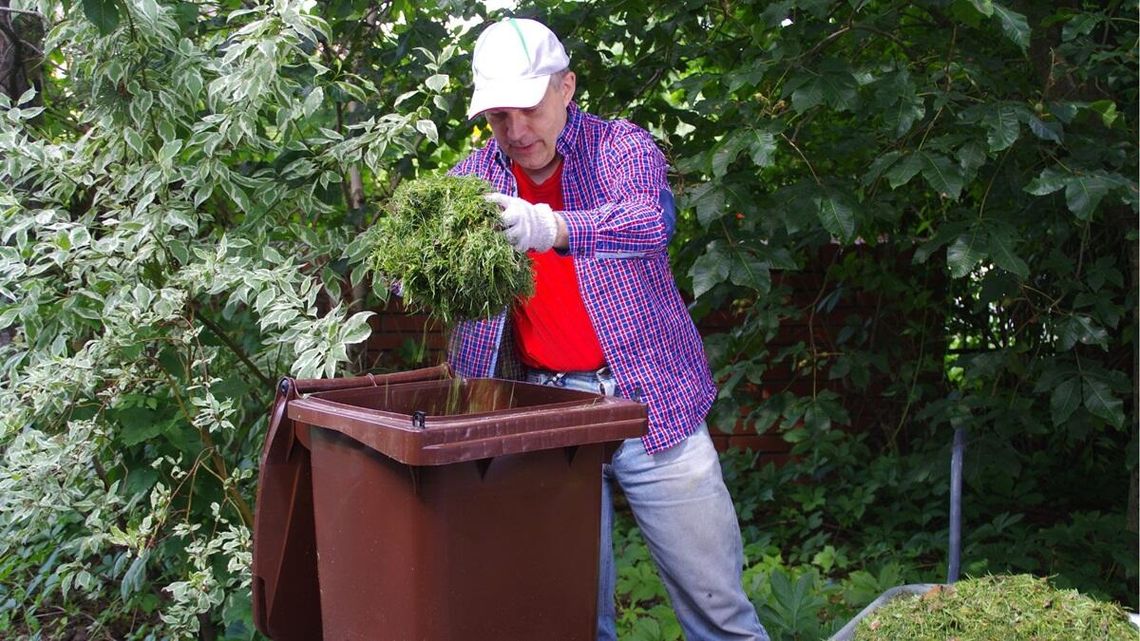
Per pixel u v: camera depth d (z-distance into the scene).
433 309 2.15
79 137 3.62
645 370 2.50
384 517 2.01
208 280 3.00
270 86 3.00
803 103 3.02
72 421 3.03
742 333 4.50
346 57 3.93
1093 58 3.48
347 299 4.13
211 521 3.29
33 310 2.99
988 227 3.22
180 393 3.19
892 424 5.67
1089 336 3.62
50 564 3.47
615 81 3.96
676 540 2.58
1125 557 4.00
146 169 3.07
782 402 4.53
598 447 2.14
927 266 5.39
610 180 2.45
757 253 3.21
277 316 2.92
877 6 3.84
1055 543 4.31
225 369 3.53
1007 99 3.54
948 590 2.15
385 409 2.40
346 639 2.16
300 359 2.85
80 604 3.87
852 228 3.14
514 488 2.02
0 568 3.67
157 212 3.02
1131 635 1.95
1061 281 3.83
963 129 3.23
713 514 2.58
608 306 2.46
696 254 3.74
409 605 1.97
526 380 2.72
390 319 5.07
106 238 2.96
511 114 2.39
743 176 3.32
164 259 3.05
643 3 3.81
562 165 2.54
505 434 1.94
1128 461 3.96
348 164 3.15
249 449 3.55
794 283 5.57
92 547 3.06
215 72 3.18
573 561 2.14
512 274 2.04
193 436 3.22
